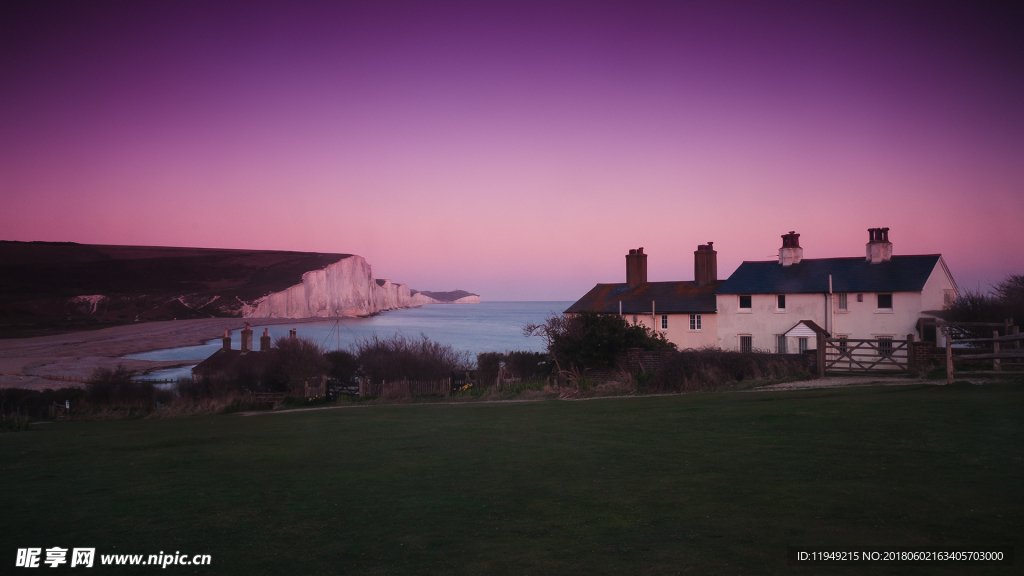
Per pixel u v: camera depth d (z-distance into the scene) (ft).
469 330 453.58
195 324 504.84
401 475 30.01
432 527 20.68
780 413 43.98
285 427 57.06
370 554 18.07
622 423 46.16
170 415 90.58
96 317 561.02
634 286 175.94
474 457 34.63
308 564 17.33
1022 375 57.88
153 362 256.73
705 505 21.95
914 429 34.27
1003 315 96.07
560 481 27.17
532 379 108.27
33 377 201.57
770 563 16.14
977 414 38.04
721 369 81.25
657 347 105.40
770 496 22.66
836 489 23.12
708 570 15.79
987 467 25.35
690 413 48.70
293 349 115.55
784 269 144.05
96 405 110.63
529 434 43.27
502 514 22.03
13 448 47.83
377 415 66.18
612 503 22.89
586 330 99.96
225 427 60.70
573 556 17.31
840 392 56.18
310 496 25.85
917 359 71.10
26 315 543.80
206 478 30.94
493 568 16.58
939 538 17.52
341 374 129.70
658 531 19.27
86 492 28.07
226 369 123.85
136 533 20.76
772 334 138.92
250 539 19.83
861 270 134.92
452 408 73.10
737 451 31.83
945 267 135.33
